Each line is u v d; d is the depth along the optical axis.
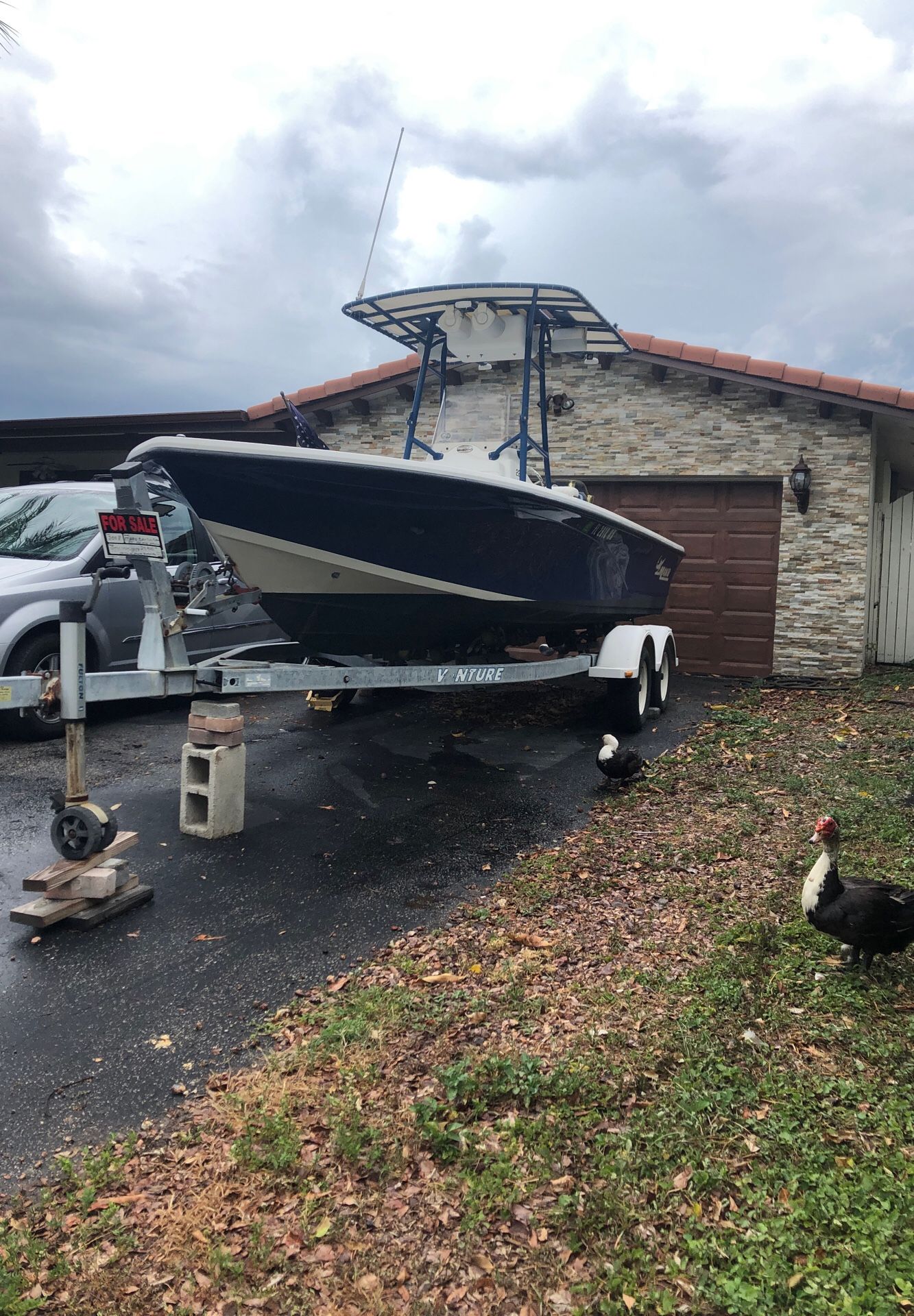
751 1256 2.11
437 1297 2.09
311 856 4.89
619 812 5.62
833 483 10.33
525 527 6.15
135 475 4.62
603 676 7.46
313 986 3.53
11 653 6.67
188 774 5.20
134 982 3.55
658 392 10.93
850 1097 2.71
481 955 3.75
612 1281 2.07
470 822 5.48
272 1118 2.69
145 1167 2.54
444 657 7.15
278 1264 2.19
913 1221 2.17
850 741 7.25
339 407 11.80
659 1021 3.16
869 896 3.37
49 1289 2.14
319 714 8.47
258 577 5.50
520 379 7.36
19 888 4.39
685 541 11.14
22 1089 2.89
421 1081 2.87
